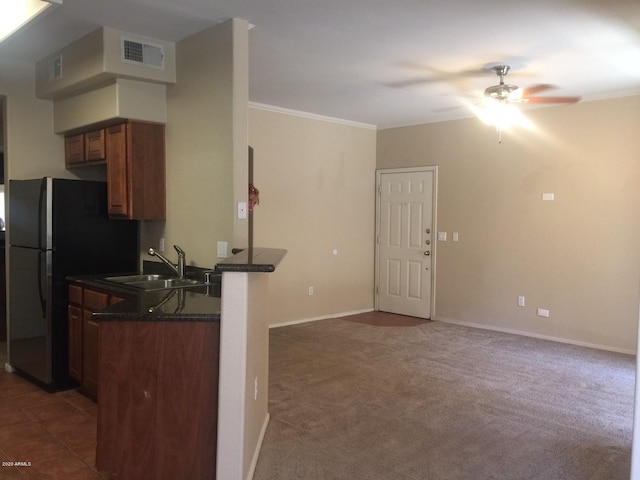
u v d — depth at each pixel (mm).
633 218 4988
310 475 2672
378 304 7254
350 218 6926
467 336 5723
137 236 4316
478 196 6145
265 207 5949
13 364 4355
